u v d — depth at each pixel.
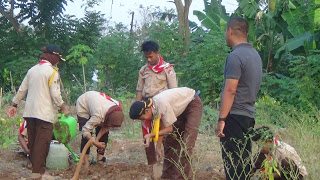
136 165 6.25
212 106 12.12
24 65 14.36
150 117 5.01
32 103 5.46
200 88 12.66
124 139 8.17
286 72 14.75
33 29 16.64
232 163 4.37
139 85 6.05
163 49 14.34
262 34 14.38
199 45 13.09
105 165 6.22
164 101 4.97
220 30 15.06
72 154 6.28
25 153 6.33
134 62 14.39
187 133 5.19
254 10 14.17
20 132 6.07
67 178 5.61
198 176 5.72
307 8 13.38
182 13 16.47
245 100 4.51
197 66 12.34
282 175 4.93
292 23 13.38
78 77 15.34
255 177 5.48
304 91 10.62
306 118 7.48
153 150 5.72
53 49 5.61
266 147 4.78
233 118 4.51
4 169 5.83
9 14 16.30
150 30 14.86
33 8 16.22
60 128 5.95
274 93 12.23
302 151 5.01
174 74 5.93
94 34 16.50
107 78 14.59
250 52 4.53
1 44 15.74
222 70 12.29
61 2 16.23
